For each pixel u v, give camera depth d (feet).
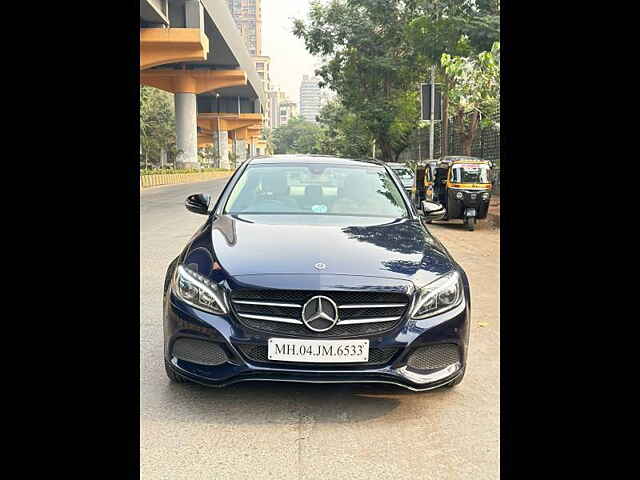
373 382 11.15
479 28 59.67
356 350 10.96
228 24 159.12
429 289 11.55
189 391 12.29
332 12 103.45
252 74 240.53
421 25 65.62
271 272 11.29
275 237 12.88
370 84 103.71
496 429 10.90
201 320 11.18
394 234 13.64
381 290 11.13
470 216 41.86
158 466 9.51
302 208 15.25
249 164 17.17
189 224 44.73
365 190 16.22
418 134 118.42
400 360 11.15
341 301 11.10
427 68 88.38
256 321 11.09
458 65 49.65
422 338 11.25
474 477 9.39
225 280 11.27
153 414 11.24
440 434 10.75
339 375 10.99
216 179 179.52
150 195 85.92
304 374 10.96
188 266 11.96
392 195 16.33
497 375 13.47
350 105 107.04
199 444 10.21
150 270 25.61
